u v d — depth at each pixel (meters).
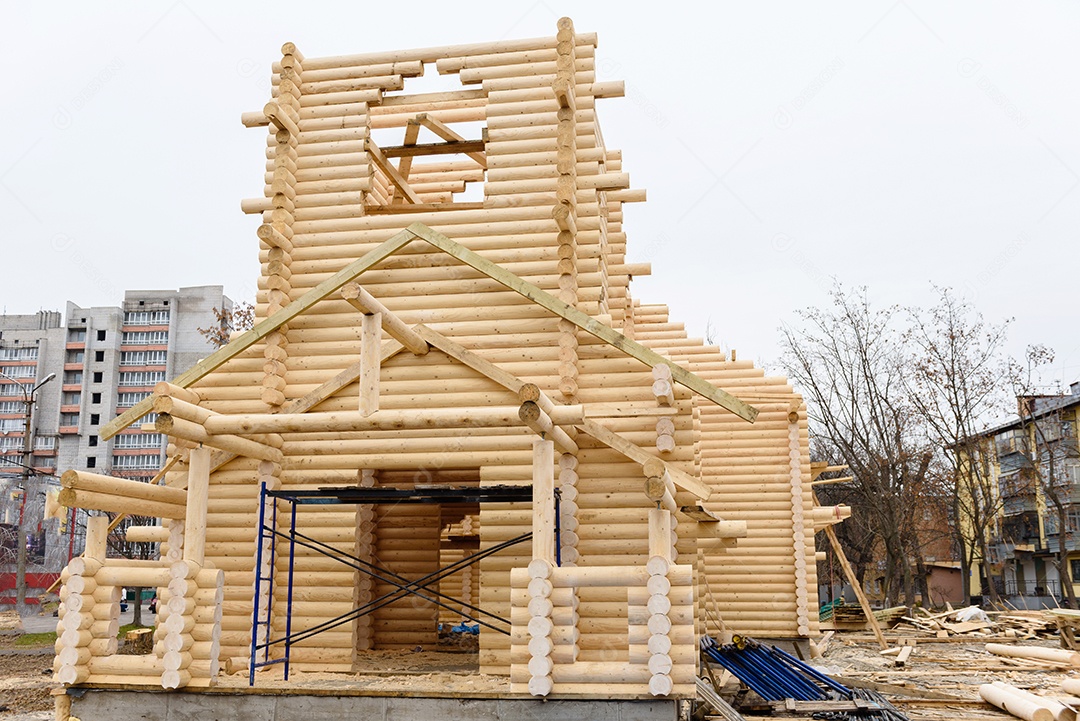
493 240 12.53
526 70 12.97
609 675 8.66
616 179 12.43
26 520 39.91
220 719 9.30
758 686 12.95
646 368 11.56
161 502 11.09
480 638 11.16
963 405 37.91
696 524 11.84
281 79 13.50
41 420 77.62
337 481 11.93
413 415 9.28
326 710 9.20
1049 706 12.09
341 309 12.59
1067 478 43.31
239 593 11.77
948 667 18.50
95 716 9.45
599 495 11.35
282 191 13.05
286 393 12.41
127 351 78.25
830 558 45.34
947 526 46.06
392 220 12.98
